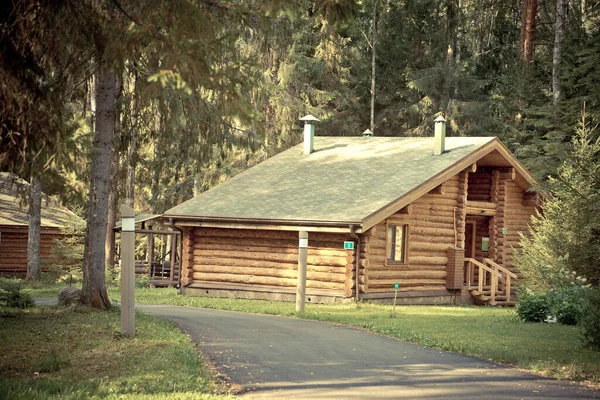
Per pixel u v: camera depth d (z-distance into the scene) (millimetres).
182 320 18891
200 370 12047
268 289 27719
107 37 11305
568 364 13461
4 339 14352
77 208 43719
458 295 30125
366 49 54625
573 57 36562
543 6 46375
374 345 15484
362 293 26062
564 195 22797
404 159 30156
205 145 22516
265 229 27312
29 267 35969
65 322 16547
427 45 54344
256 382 11398
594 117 33125
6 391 9992
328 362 13289
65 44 12133
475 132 48375
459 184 30359
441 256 29562
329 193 28094
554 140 35688
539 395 10977
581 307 19641
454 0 53156
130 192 38188
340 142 34500
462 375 12383
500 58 53281
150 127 21531
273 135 46156
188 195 49219
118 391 10359
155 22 10641
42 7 11023
